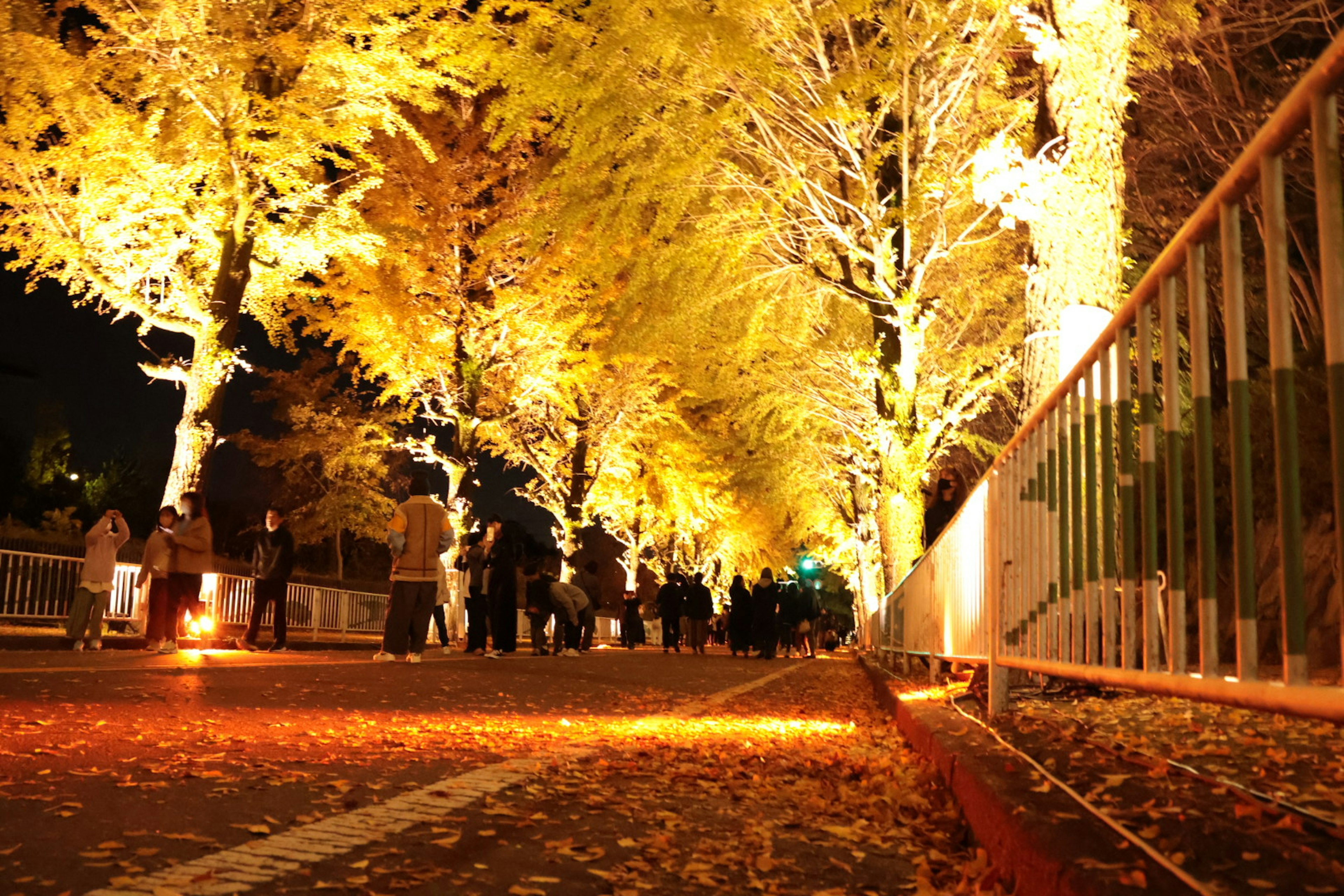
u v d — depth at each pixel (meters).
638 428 30.73
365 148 22.36
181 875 2.73
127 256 17.67
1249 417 2.50
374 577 53.53
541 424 31.06
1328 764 3.36
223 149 17.41
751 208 13.38
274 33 17.78
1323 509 10.76
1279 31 13.39
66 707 6.31
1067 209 7.90
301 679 9.38
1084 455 4.25
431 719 6.84
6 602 15.73
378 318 22.83
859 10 11.30
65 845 2.97
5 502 43.22
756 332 16.91
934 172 13.01
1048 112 8.20
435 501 13.26
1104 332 3.89
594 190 13.41
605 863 3.21
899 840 3.69
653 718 7.96
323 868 2.90
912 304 13.73
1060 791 3.01
